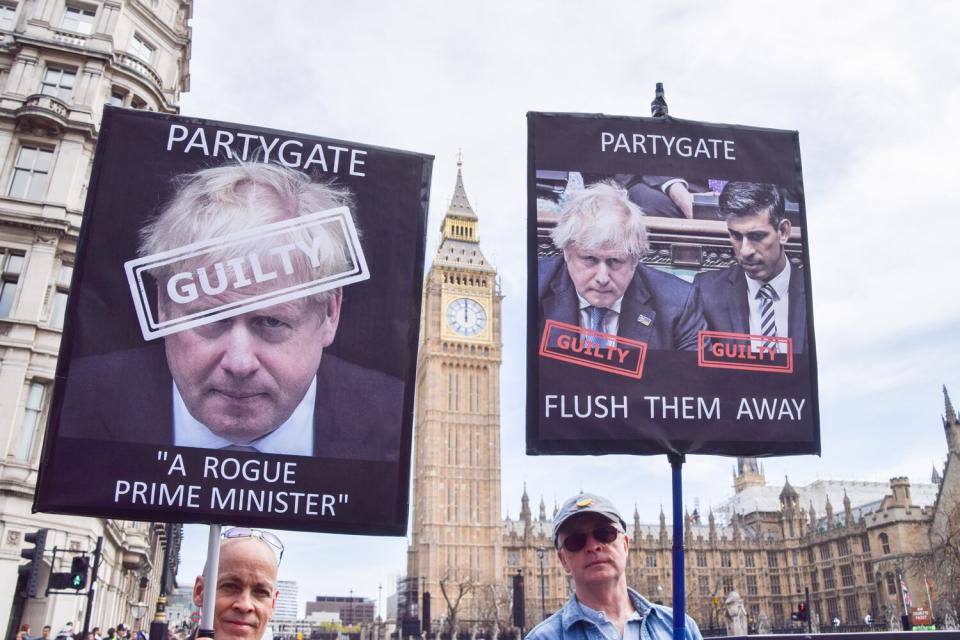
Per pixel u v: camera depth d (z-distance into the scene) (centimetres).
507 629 12688
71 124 3641
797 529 17062
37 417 3341
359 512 712
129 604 6241
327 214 777
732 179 845
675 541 708
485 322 15662
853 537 14525
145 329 719
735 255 824
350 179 790
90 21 3969
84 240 727
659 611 682
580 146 831
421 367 15975
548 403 757
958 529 10012
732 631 6384
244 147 779
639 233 814
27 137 3597
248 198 765
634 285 798
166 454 694
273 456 711
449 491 14662
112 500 675
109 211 738
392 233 786
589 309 786
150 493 683
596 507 654
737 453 770
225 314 735
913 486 16725
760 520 17838
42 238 3475
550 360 769
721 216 834
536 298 786
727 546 17050
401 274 777
